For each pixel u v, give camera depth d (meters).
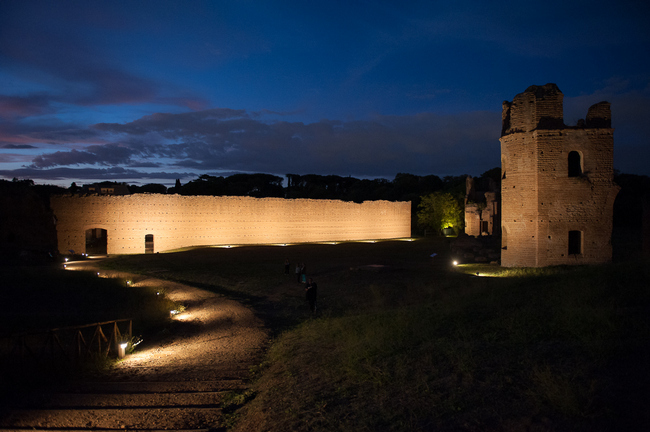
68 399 7.75
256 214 48.34
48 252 36.22
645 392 5.13
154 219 42.81
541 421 4.87
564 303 9.81
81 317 15.97
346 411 6.18
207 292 23.88
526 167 24.83
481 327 9.28
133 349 12.43
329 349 10.26
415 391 6.39
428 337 9.23
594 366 6.09
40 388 8.52
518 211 25.25
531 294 12.01
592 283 11.44
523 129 24.95
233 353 11.82
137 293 21.89
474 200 50.12
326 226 53.25
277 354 10.95
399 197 94.25
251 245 45.81
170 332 15.06
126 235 41.78
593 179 24.31
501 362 6.94
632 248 30.11
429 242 50.44
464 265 27.81
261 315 18.06
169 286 25.36
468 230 47.81
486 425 5.05
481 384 6.19
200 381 9.03
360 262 31.62
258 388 8.33
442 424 5.26
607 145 24.34
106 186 64.56
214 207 45.94
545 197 24.30
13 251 35.19
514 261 25.45
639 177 62.81
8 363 9.64
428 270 25.12
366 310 16.95
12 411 7.03
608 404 4.98
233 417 6.84
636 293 9.79
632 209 54.94
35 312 16.50
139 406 7.36
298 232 51.16
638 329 7.29
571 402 4.98
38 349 11.39
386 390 6.67
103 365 10.54
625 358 6.20
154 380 9.19
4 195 36.72
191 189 75.12
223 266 32.34
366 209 56.78
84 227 40.62
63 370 9.68
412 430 5.24
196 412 7.03
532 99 24.70
